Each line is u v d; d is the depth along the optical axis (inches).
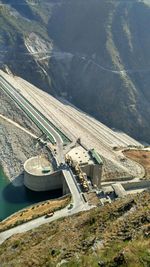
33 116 7037.4
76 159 5556.1
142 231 1756.9
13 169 5753.0
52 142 6112.2
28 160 5585.6
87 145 6215.6
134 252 1481.3
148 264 1414.9
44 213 4065.0
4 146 6299.2
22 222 3875.5
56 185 5300.2
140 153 6565.0
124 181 5502.0
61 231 2674.7
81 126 7780.5
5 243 3048.7
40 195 5236.2
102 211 2659.9
